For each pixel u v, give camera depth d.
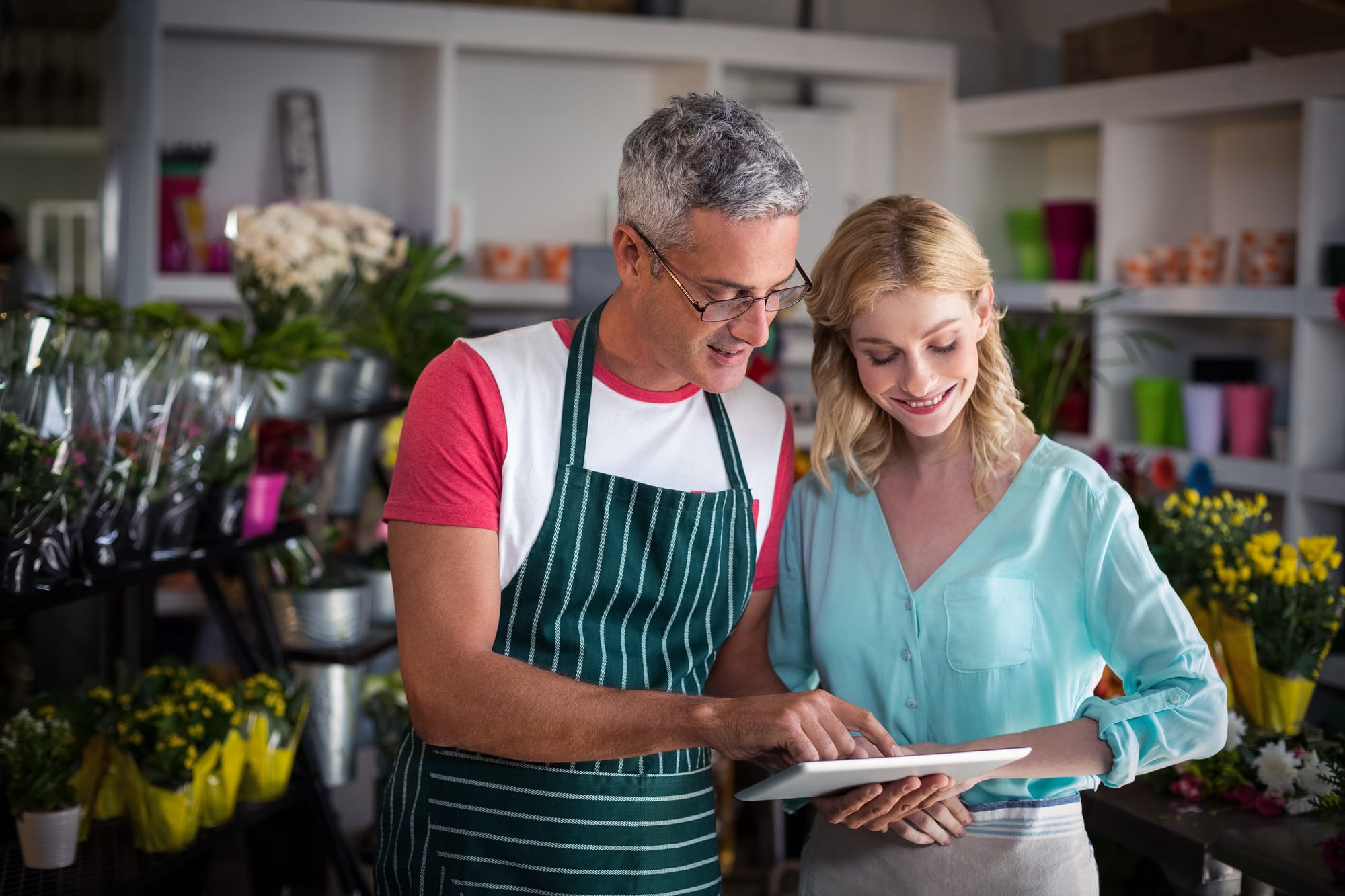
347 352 2.79
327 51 4.42
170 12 3.98
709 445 1.60
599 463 1.53
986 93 5.16
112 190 4.36
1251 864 1.66
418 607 1.44
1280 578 2.10
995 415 1.58
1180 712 1.43
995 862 1.54
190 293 4.03
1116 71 4.05
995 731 1.55
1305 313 3.33
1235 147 4.06
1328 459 3.43
